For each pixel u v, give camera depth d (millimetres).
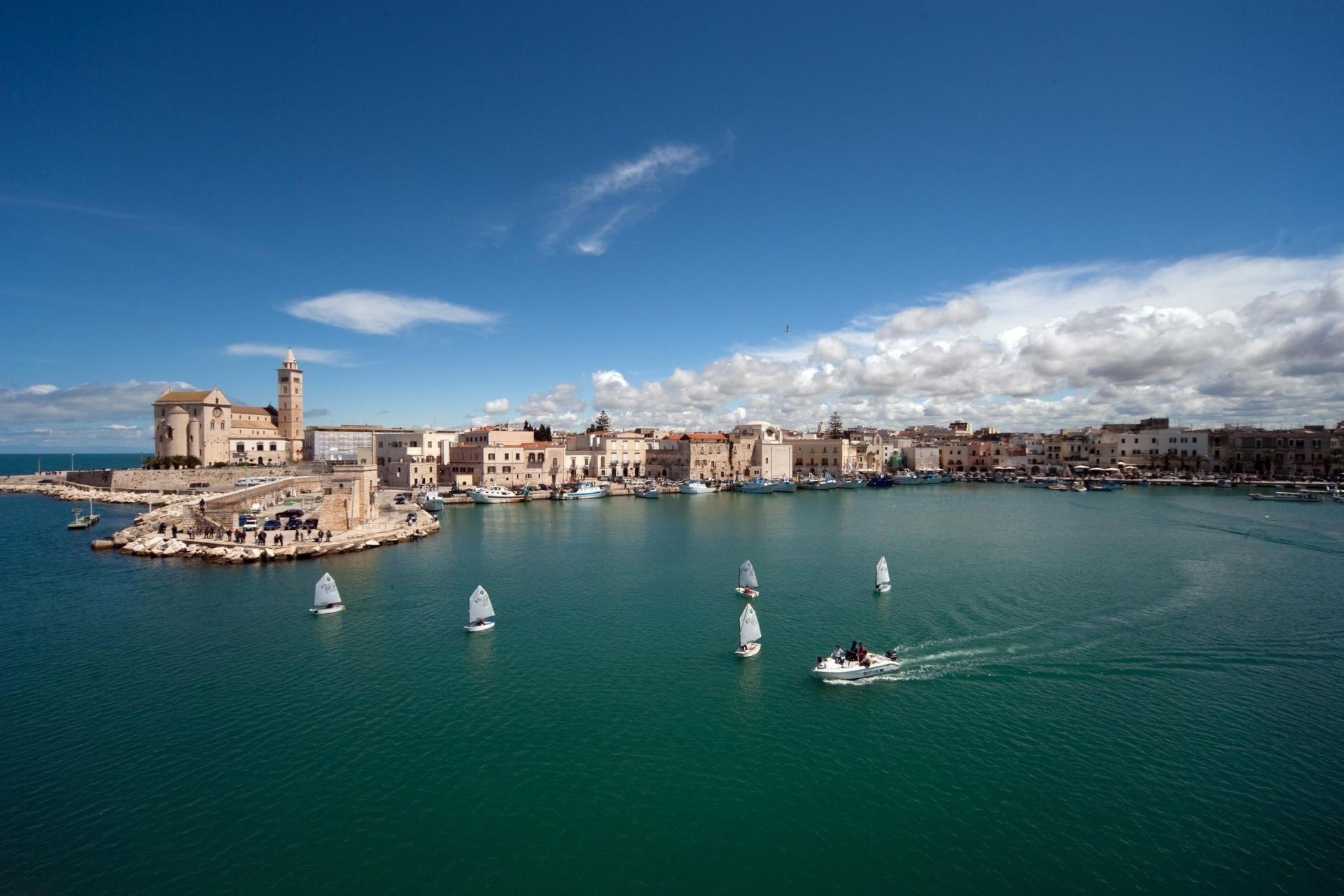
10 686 38688
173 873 23297
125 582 63062
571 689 38562
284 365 179625
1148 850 24078
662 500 161500
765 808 27094
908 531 101625
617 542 91562
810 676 40125
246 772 29609
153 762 30453
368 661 42906
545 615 53375
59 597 57781
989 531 101938
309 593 59531
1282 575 65312
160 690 38312
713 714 35281
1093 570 68250
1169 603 54562
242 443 166500
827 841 25016
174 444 156125
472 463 171500
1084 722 33750
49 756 30844
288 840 25109
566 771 29781
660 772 29703
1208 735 32250
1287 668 40344
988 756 30672
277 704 36500
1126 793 27594
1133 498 163875
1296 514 123062
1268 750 30812
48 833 25359
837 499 166250
